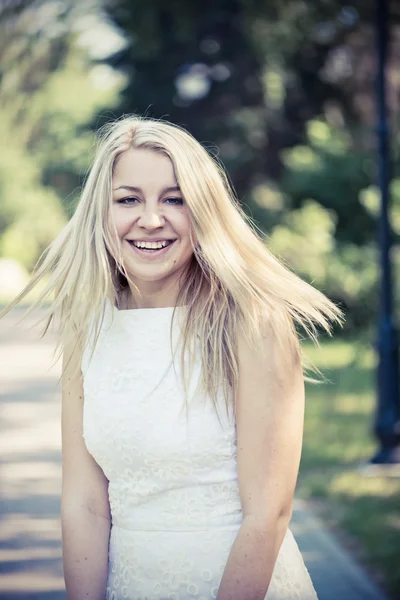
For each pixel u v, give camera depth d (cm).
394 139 2116
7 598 611
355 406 1467
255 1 2558
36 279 322
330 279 2303
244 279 297
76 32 5041
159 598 298
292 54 2658
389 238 1054
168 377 301
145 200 304
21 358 2317
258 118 2712
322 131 2625
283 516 297
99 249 308
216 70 2777
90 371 313
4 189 5769
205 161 307
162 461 298
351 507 834
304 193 2522
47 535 773
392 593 600
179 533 299
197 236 301
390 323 1036
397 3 1991
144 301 314
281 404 294
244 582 289
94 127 2841
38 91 5556
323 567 663
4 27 4988
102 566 315
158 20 2734
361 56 2648
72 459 320
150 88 2786
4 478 1003
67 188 5859
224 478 298
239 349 295
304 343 2281
